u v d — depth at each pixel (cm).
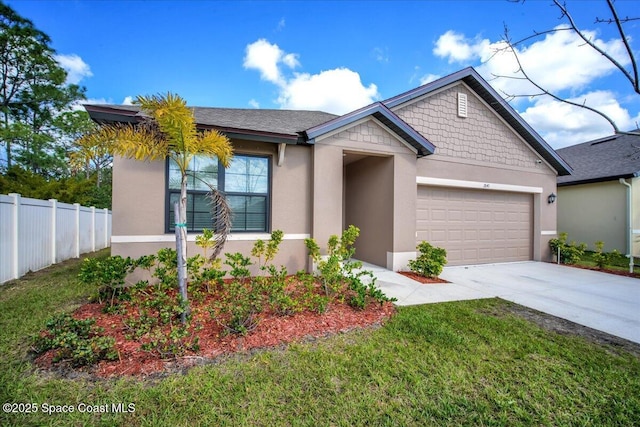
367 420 238
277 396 263
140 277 596
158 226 610
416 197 859
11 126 1639
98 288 504
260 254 640
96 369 294
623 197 1193
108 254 1059
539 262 1048
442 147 930
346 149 743
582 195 1343
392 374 301
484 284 707
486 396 270
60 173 1891
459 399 264
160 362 309
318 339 374
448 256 939
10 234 664
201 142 446
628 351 364
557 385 290
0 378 278
